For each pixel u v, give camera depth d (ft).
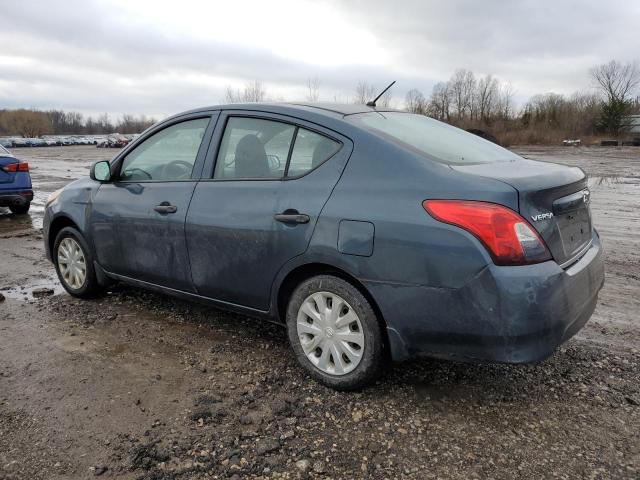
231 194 11.10
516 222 8.16
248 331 12.93
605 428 8.87
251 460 8.02
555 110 217.36
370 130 9.94
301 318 10.36
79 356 11.56
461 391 10.04
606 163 78.54
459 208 8.37
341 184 9.63
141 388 10.16
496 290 8.07
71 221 15.06
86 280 14.85
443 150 10.18
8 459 8.05
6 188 30.40
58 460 8.03
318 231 9.63
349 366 9.78
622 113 199.72
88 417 9.16
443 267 8.41
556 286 8.32
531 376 10.62
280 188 10.38
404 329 8.99
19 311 14.39
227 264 11.14
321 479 7.63
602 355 11.58
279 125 10.89
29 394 9.94
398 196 8.96
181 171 12.45
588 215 10.43
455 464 7.95
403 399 9.75
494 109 237.04
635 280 17.15
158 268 12.66
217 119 12.00
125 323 13.46
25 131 369.91
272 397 9.83
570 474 7.73
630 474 7.74
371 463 7.97
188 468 7.85
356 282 9.53
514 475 7.72
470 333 8.41
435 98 245.04
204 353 11.71
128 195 13.28
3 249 22.45
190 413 9.28
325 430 8.80
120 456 8.11
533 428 8.87
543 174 9.17
